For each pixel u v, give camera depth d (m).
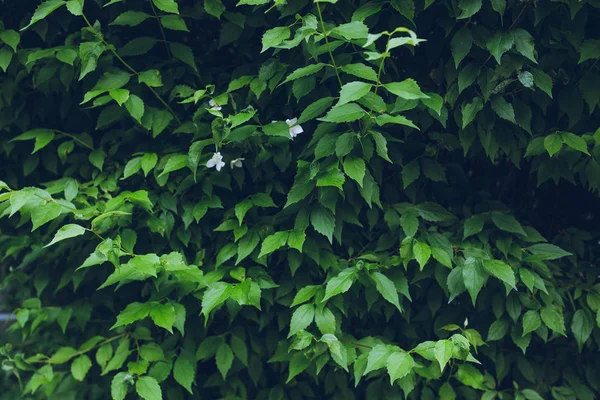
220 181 2.41
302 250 2.37
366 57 2.32
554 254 2.35
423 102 2.13
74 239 2.55
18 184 2.81
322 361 2.27
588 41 2.21
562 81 2.34
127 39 2.62
